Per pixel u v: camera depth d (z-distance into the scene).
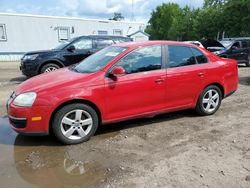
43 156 4.18
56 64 10.39
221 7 37.91
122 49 5.06
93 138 4.81
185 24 50.03
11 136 4.92
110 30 26.27
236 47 15.30
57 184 3.46
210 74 5.71
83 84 4.49
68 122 4.46
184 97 5.48
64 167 3.85
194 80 5.50
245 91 8.42
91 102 4.55
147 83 4.96
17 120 4.32
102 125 5.26
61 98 4.32
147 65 5.03
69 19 23.98
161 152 4.25
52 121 4.39
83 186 3.41
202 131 5.08
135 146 4.48
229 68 6.06
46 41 23.56
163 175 3.60
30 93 4.33
